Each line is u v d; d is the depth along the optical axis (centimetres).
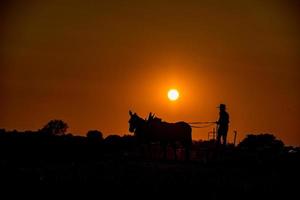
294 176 2925
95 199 2203
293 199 2277
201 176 2791
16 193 2314
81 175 2752
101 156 4081
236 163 3444
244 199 2244
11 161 3575
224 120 3538
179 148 4350
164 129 3872
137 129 3934
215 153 3581
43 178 2628
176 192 2331
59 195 2270
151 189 2367
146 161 3684
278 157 3503
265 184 2558
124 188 2378
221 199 2234
